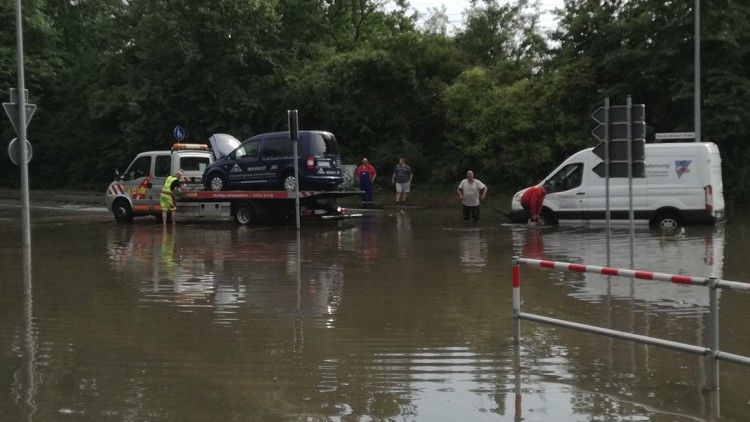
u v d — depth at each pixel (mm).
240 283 12023
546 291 11000
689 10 28656
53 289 11602
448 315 9391
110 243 18578
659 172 21141
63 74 50000
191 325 8961
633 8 32250
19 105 16938
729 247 16062
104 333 8570
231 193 24109
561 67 33906
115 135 45344
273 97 40219
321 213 24250
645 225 21578
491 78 36594
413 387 6398
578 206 22109
